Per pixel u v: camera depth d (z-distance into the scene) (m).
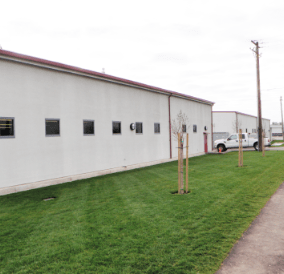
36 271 3.86
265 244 4.41
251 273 3.55
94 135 13.43
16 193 9.55
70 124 12.15
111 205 7.30
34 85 10.59
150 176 12.31
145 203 7.30
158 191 8.82
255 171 11.86
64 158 11.83
